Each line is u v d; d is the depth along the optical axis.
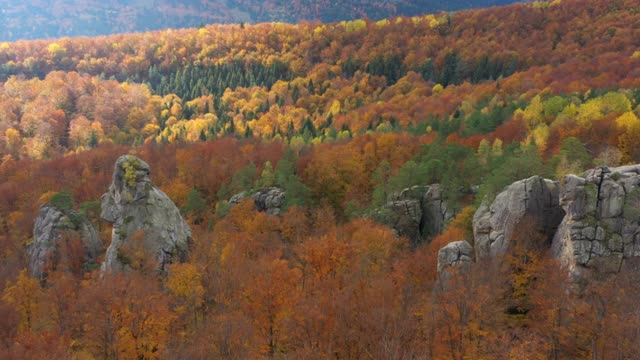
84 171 135.12
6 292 63.19
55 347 47.03
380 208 83.12
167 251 66.75
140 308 47.88
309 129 173.50
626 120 87.00
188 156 133.62
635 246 42.81
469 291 41.25
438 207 77.31
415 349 37.31
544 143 91.44
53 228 78.88
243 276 58.41
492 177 65.31
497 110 122.12
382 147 112.50
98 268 76.81
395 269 57.28
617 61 161.50
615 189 45.34
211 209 111.31
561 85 147.75
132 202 67.94
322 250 59.97
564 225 48.06
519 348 35.22
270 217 85.19
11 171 148.00
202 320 52.47
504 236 51.22
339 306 42.28
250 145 140.25
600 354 36.44
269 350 43.66
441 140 100.75
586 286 42.16
